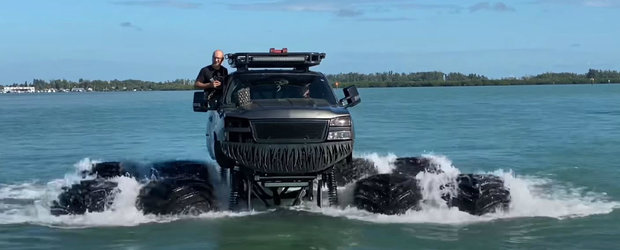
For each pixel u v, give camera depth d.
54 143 20.56
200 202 8.74
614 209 9.31
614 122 26.89
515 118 30.80
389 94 91.06
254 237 7.73
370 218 8.57
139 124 29.31
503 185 8.95
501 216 8.76
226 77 9.90
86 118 34.91
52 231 8.09
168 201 8.66
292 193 9.33
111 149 18.70
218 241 7.57
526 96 70.56
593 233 7.93
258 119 8.19
